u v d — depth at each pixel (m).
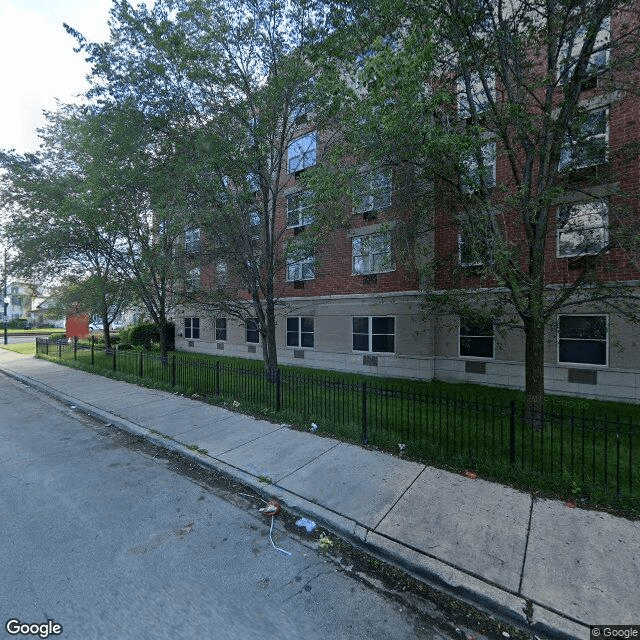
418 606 2.89
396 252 8.54
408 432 6.11
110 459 5.77
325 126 9.18
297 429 6.80
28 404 9.48
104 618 2.68
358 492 4.46
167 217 9.53
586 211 7.86
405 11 5.39
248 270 9.98
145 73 8.38
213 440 6.29
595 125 7.08
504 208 6.12
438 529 3.70
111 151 9.13
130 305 18.14
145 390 10.39
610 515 3.93
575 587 2.92
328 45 6.95
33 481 4.96
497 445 5.81
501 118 5.96
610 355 9.31
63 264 15.37
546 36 5.91
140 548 3.51
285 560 3.40
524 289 6.44
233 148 8.52
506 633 2.66
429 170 6.07
